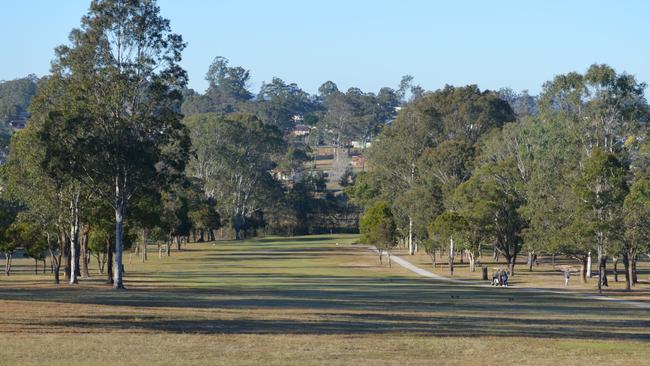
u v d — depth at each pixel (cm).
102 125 6681
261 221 19950
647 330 4031
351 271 9931
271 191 19388
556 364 2781
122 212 6750
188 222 13825
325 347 3009
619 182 7231
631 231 7075
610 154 7344
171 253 14062
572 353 3066
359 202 16775
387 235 11194
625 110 10531
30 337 3127
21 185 7181
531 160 10638
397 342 3219
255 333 3406
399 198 12369
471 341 3322
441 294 6366
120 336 3203
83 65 6681
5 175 7544
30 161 6706
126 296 5525
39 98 6962
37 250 8700
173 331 3419
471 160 12500
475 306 5259
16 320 3678
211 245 16400
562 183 8650
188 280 7994
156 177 6881
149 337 3184
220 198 18612
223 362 2617
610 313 5016
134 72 6738
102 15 6656
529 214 8725
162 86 6762
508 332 3716
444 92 15225
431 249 10338
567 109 11144
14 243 8756
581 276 8900
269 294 5981
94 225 7500
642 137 10594
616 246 7075
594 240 7200
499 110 14988
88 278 8219
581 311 5103
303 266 10862
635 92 10562
